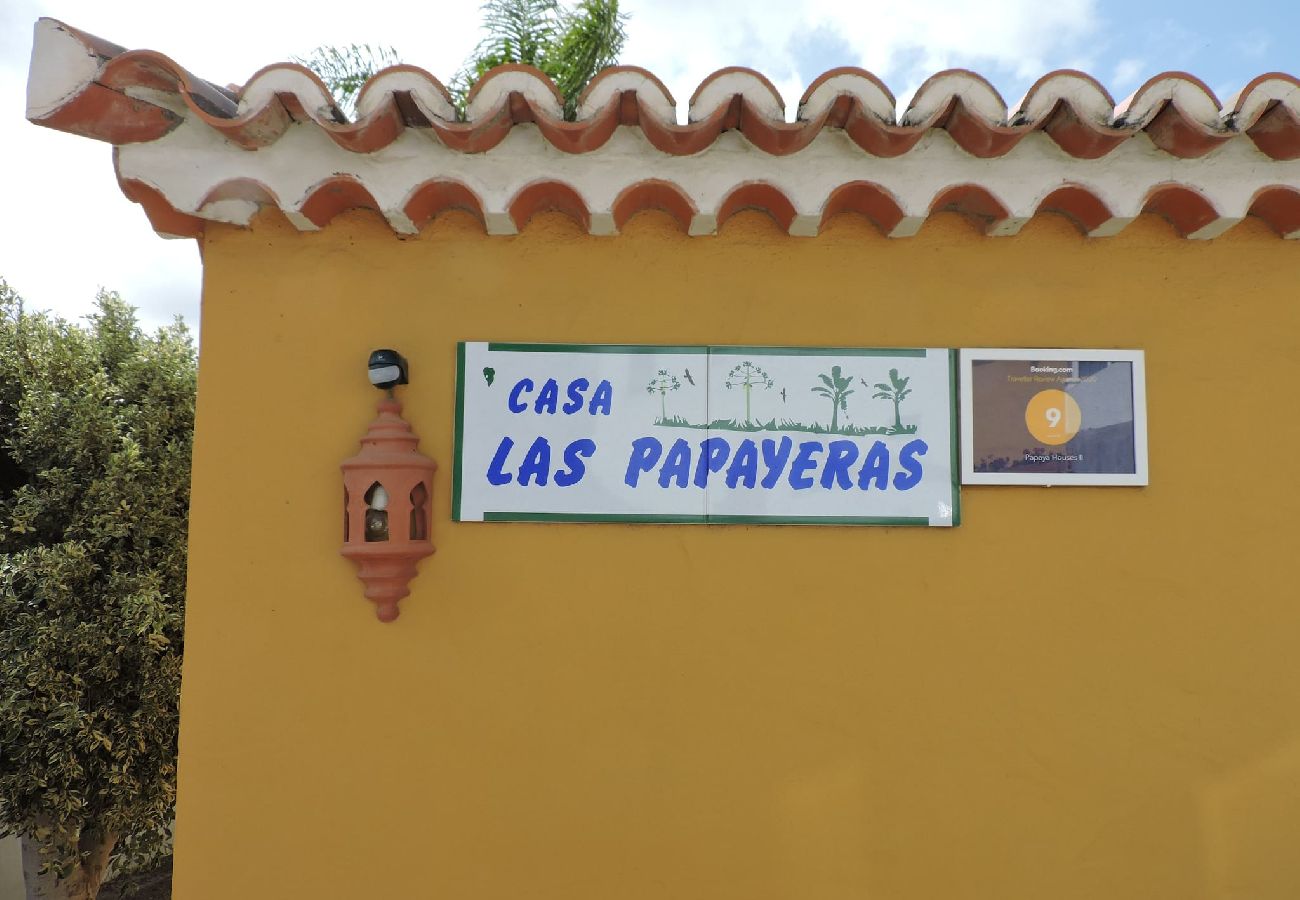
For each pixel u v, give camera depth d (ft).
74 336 25.07
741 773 9.22
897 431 9.50
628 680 9.29
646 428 9.44
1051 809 9.23
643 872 9.12
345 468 9.04
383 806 9.11
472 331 9.58
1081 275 9.73
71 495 22.71
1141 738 9.31
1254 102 8.51
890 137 8.48
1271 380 9.71
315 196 8.95
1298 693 9.39
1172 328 9.73
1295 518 9.57
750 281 9.64
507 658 9.28
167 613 22.40
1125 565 9.47
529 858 9.11
